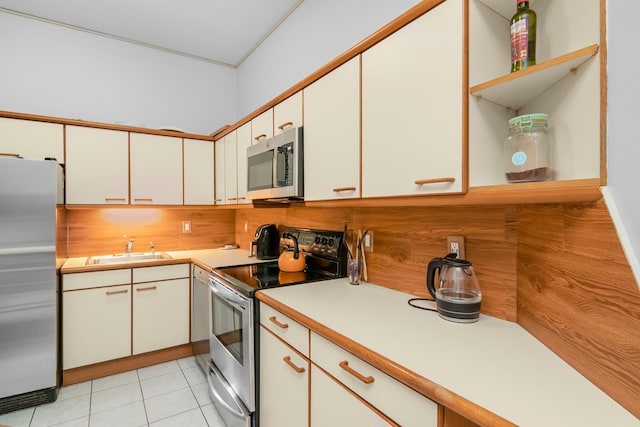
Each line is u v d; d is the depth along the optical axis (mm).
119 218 2943
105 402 2062
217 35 2930
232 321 1784
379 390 882
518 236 1125
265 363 1509
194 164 3051
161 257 2922
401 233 1591
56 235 2098
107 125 2623
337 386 1042
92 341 2342
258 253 2602
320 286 1690
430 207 1453
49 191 2033
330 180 1539
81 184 2512
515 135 916
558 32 881
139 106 3068
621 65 586
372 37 1279
